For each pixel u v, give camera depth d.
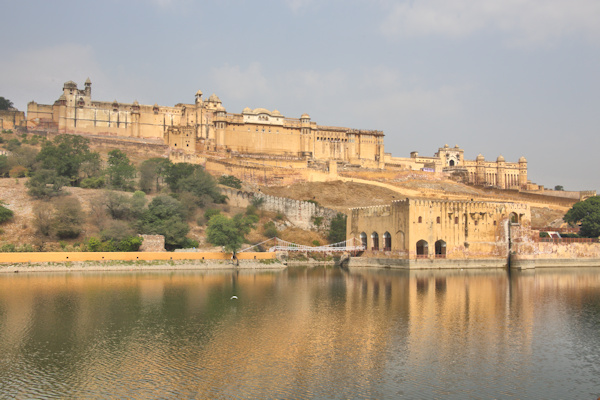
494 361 38.66
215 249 96.31
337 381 34.41
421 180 175.50
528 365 37.84
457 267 92.25
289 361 38.06
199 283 71.69
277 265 94.31
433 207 91.94
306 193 141.88
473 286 72.69
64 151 122.88
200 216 109.81
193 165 129.25
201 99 180.00
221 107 177.25
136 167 132.38
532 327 48.44
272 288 68.88
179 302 57.78
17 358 38.09
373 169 181.75
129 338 43.25
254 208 119.75
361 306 57.12
